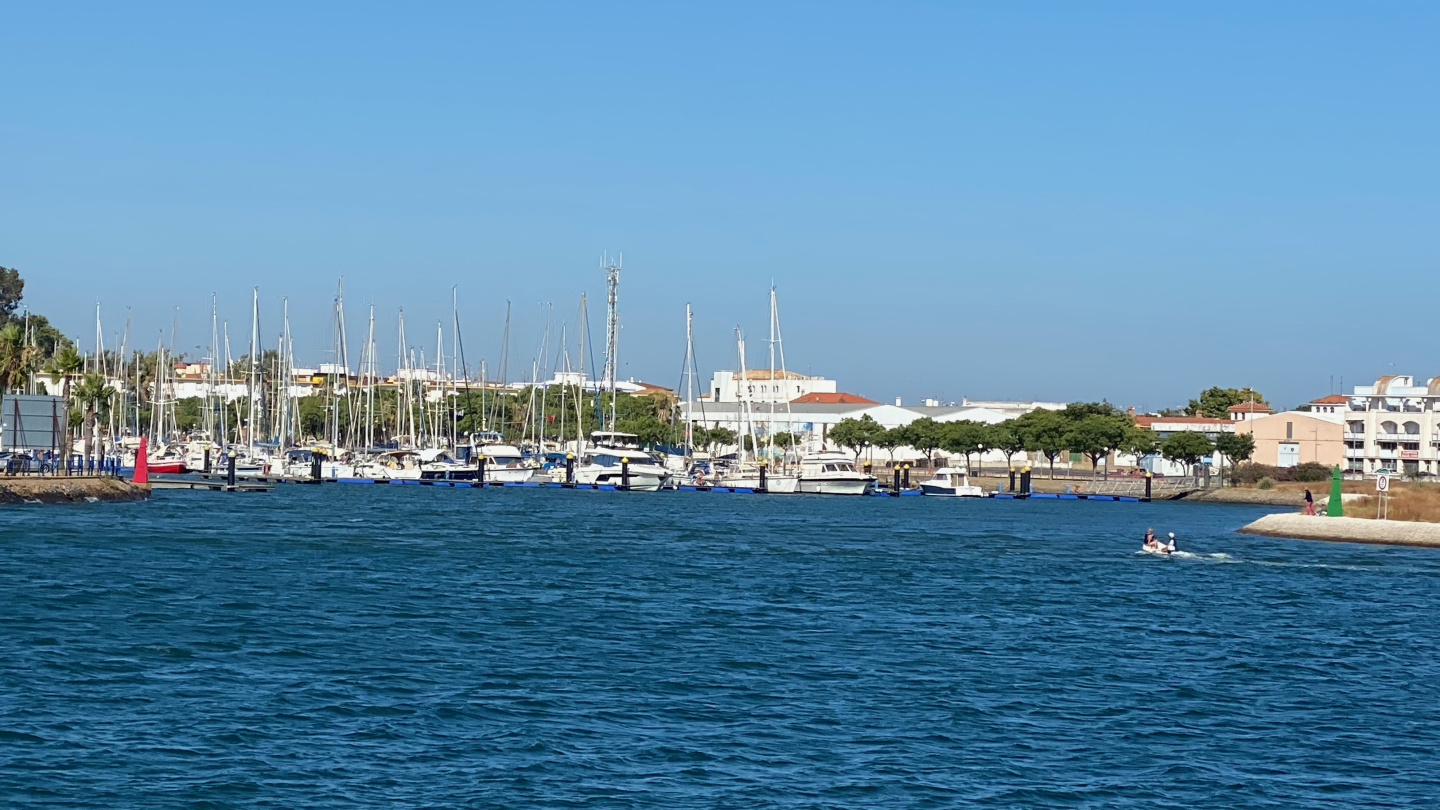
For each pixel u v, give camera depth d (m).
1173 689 48.59
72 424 173.00
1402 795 35.91
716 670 49.44
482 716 41.09
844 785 35.03
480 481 196.25
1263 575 90.12
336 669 47.53
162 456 191.25
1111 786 35.78
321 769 35.03
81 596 63.34
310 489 180.88
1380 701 47.66
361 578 75.00
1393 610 73.38
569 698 43.97
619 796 33.59
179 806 31.83
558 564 86.19
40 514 114.06
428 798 33.03
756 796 33.88
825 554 98.56
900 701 44.97
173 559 81.44
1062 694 47.06
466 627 57.78
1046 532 129.12
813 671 49.84
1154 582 84.12
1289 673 52.62
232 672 46.41
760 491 195.12
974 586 79.44
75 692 42.44
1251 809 34.25
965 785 35.38
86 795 32.34
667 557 93.00
